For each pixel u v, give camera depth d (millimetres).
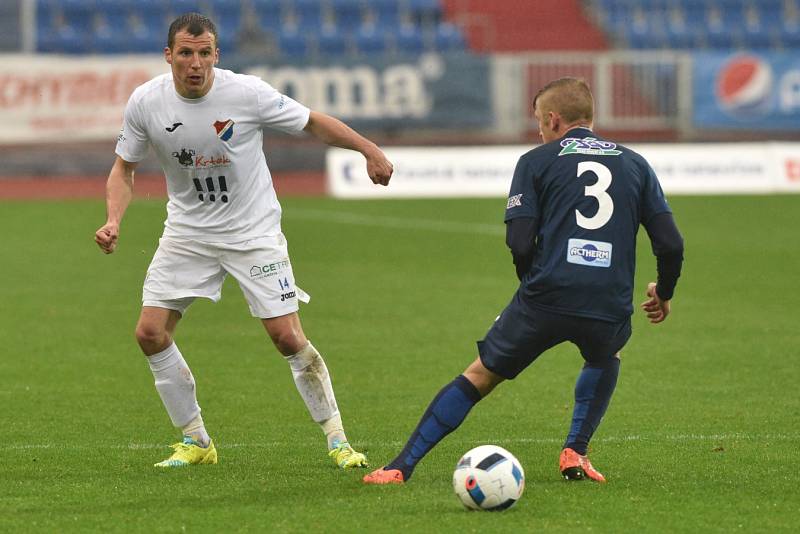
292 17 108438
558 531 18828
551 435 27047
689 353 37062
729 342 38750
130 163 23797
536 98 22219
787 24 112812
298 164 95250
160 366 23906
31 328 41438
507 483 19812
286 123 23297
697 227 69000
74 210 76312
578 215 20969
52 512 20078
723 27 111625
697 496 21094
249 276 23641
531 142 96000
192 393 24219
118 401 31125
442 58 94188
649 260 57406
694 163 87938
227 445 26250
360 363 35844
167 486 22047
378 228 68938
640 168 21406
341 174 86562
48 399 31266
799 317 43094
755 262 56344
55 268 54906
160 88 23016
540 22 112812
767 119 96312
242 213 23578
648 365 35375
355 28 108688
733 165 88188
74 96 89688
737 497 21047
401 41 106188
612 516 19688
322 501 20703
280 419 29047
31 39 101688
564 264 20891
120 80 90188
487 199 83750
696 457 24500
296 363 23922
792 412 29391
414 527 19016
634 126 96312
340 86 93250
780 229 68125
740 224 70250
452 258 58125
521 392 32062
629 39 109812
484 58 94625
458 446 25766
